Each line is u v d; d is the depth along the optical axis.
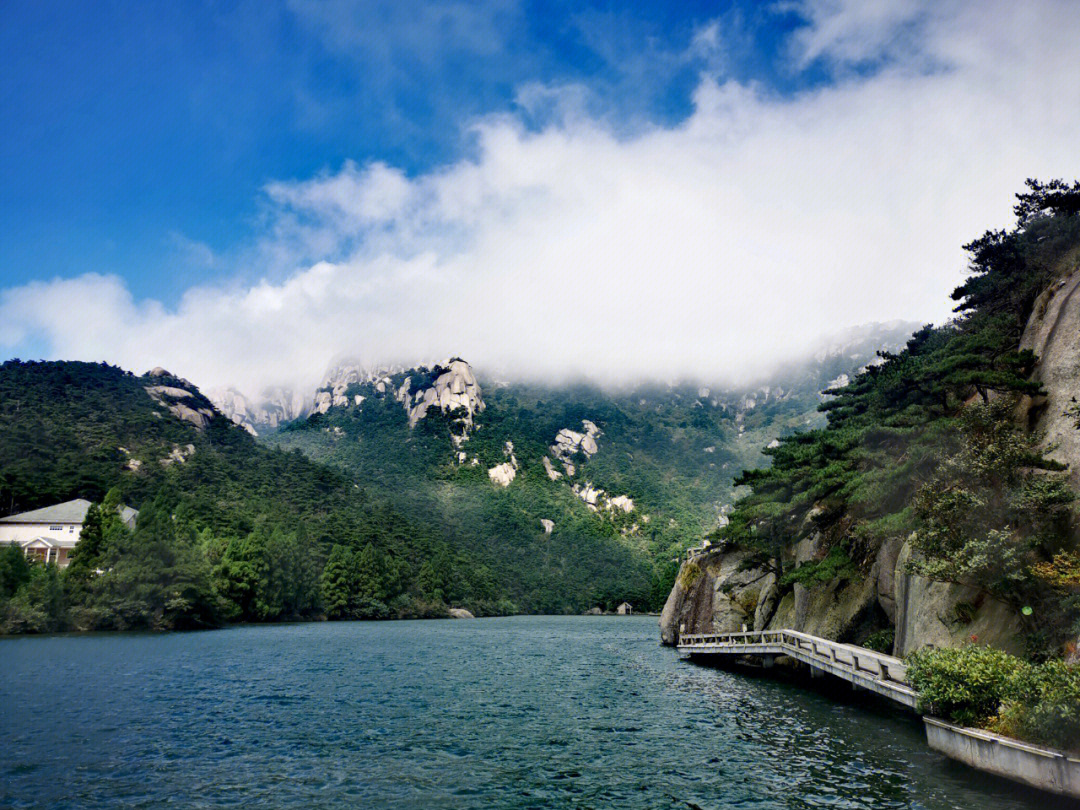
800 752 22.38
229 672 41.34
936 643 27.70
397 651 58.22
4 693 32.38
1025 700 18.20
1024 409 30.59
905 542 33.06
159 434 162.38
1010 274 40.59
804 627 46.12
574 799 17.56
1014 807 16.17
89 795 17.44
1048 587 22.59
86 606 73.38
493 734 25.22
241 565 95.75
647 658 55.72
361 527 151.38
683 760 21.47
